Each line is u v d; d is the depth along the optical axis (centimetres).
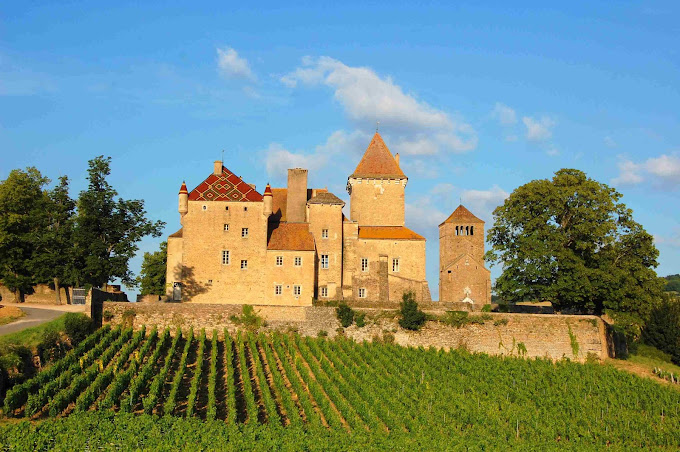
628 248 8394
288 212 9850
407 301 8319
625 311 8181
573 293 8125
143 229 9012
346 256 9650
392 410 6378
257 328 8088
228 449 5253
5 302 9062
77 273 8756
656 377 7925
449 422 6294
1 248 9050
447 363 7669
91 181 8994
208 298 9100
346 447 5500
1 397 5809
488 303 10031
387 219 10400
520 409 6650
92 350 6762
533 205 8506
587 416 6619
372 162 10619
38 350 6531
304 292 9188
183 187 9250
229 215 9256
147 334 7900
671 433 6394
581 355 8219
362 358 7744
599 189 8438
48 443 5156
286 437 5575
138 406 6144
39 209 9381
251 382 6925
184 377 6875
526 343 8212
